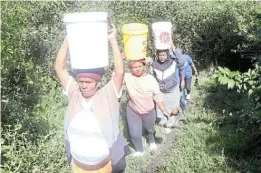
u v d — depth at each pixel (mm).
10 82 4062
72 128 2104
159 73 3893
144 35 3262
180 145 3727
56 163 3080
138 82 3373
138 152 3514
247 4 6281
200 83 5816
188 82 5023
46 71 5184
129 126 3482
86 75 2037
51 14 5418
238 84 2795
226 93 5207
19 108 3689
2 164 2846
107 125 2082
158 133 3973
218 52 6480
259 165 3348
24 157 2936
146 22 6031
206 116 4391
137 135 3461
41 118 3969
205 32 6395
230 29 6238
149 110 3449
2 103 3367
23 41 4703
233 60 6570
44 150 3104
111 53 5066
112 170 2191
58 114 4285
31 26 5355
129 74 3424
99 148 2100
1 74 3594
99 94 2092
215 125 4168
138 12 6055
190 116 4410
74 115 2100
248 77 2893
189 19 6328
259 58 4105
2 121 3328
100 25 2027
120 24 5629
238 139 3779
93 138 2088
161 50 3828
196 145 3678
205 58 6590
